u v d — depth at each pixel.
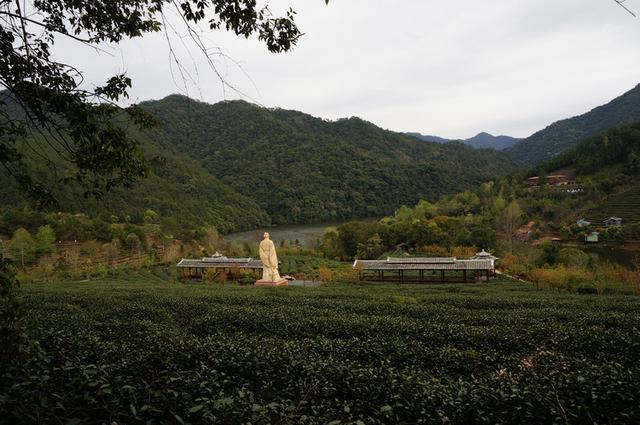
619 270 48.81
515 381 12.41
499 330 22.67
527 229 98.31
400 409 10.01
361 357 18.33
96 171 8.34
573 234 88.81
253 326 25.88
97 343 16.25
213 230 106.19
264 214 162.88
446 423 9.09
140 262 75.69
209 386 9.50
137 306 29.75
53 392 7.70
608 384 10.88
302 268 69.62
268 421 7.44
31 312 24.16
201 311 29.89
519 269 58.19
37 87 7.21
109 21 8.27
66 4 8.01
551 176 134.62
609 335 20.75
